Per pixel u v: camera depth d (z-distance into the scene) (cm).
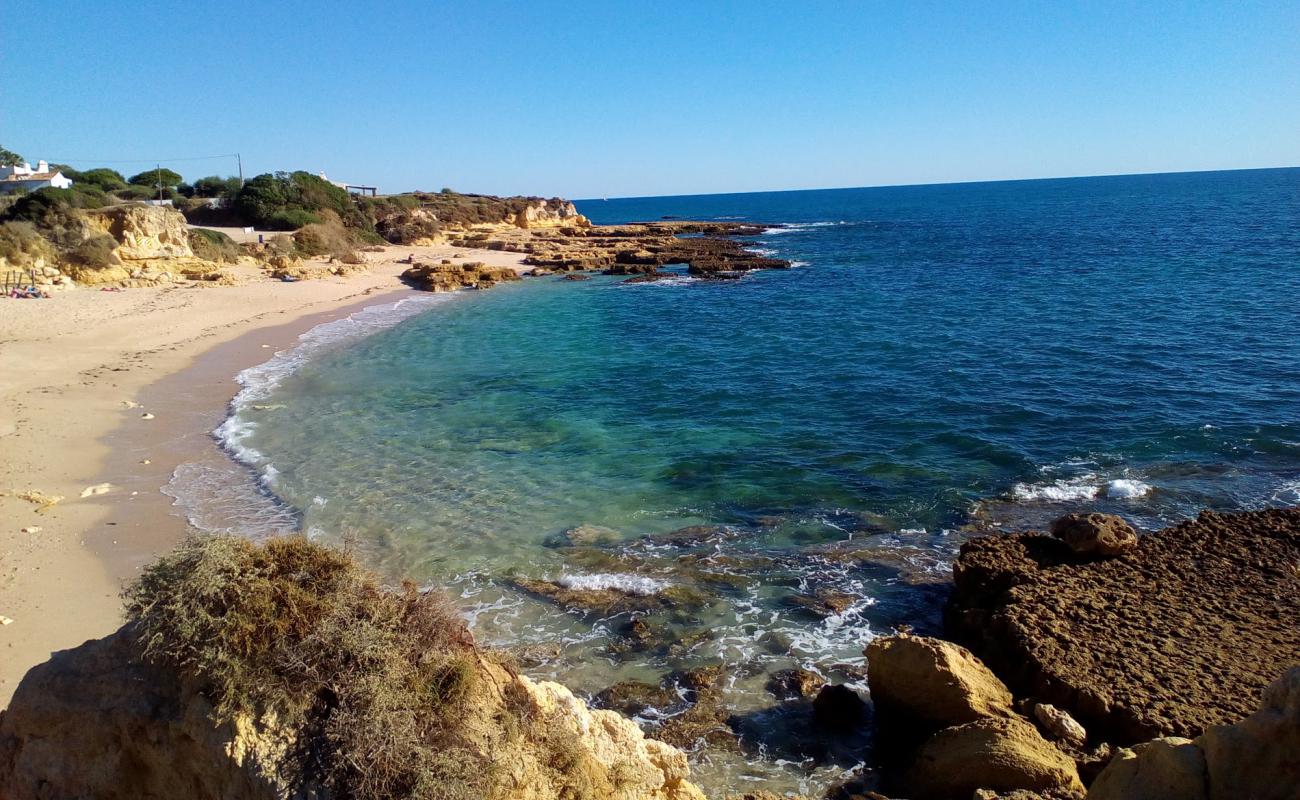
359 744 493
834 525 1566
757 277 5875
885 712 997
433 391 2645
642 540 1505
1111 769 643
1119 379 2547
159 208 4744
